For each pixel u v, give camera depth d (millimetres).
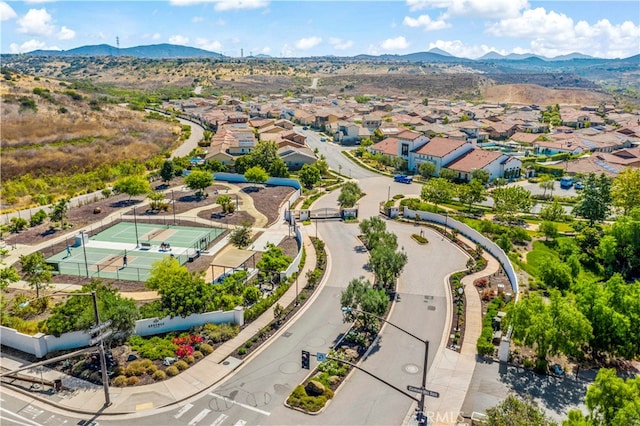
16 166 113500
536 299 43438
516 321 42906
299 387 38969
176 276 50750
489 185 113000
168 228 80562
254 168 108500
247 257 67000
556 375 41625
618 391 30344
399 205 94062
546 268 57906
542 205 99188
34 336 43750
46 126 139000
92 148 132875
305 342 46500
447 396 38875
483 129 182750
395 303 54719
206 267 63656
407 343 46562
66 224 82062
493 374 41781
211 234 77375
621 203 86812
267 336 47406
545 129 195625
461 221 84062
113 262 66062
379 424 35750
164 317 47406
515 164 123250
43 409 37344
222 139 142500
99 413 36781
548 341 40406
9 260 67000
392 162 131375
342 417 36438
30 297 54906
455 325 49781
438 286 59188
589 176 84438
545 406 37625
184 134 169875
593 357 44969
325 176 120938
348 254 69625
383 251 57531
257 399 38344
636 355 44281
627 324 42469
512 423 30469
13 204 95812
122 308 43531
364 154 143750
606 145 155375
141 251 70125
